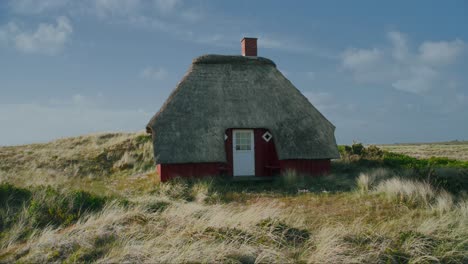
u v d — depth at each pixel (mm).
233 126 17766
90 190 14508
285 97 19438
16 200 10664
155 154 16312
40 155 24984
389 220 9641
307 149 17812
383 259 6918
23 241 8242
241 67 20141
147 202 11203
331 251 6766
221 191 14688
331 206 11633
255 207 10648
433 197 11828
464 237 7738
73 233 7992
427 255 7008
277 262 6605
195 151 16688
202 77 19266
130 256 6562
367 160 21359
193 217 9023
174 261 6375
